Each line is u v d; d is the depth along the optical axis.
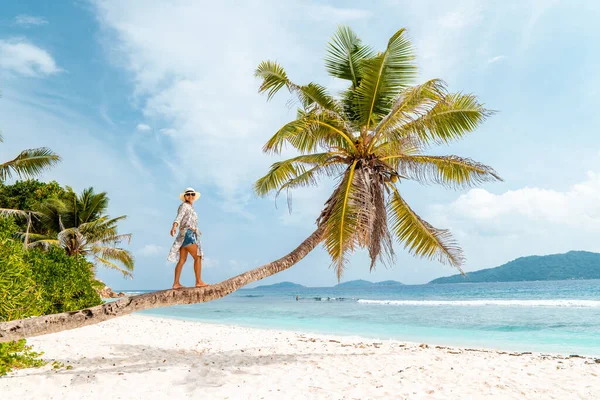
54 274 14.50
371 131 9.83
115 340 12.98
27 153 17.25
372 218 8.70
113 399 6.24
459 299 50.84
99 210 29.34
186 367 8.39
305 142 10.10
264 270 8.37
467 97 9.19
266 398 6.46
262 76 9.68
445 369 8.73
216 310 38.59
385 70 9.73
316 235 9.32
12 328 6.50
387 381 7.62
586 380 7.90
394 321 23.59
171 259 7.37
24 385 6.77
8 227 8.73
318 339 14.47
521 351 13.22
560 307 29.64
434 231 10.46
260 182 11.24
